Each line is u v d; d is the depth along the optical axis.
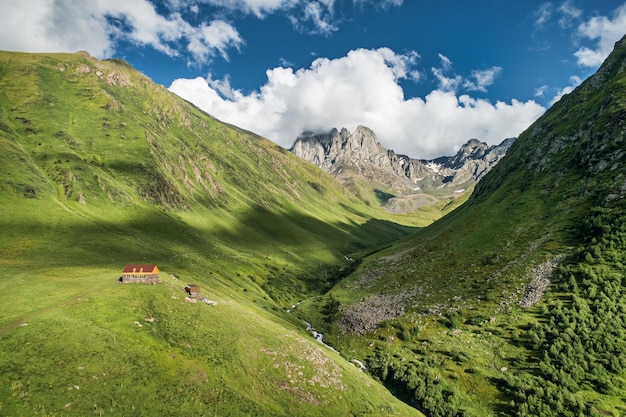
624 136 131.50
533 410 70.69
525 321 93.25
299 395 65.56
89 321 61.25
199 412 50.72
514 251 125.81
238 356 67.88
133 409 46.91
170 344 63.16
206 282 119.50
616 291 87.94
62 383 46.53
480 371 84.75
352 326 128.25
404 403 81.94
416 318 116.19
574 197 131.00
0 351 48.56
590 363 75.50
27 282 76.69
